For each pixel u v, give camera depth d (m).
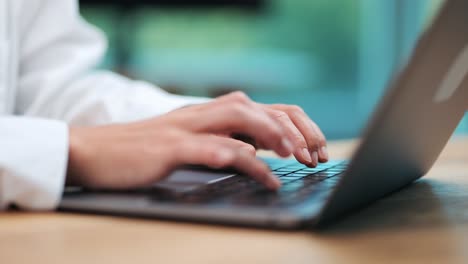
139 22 2.68
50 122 0.48
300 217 0.33
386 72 4.21
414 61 0.29
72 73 0.92
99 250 0.31
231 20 3.92
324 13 4.28
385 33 4.21
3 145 0.44
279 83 3.40
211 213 0.36
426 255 0.28
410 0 4.06
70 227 0.37
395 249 0.29
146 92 0.90
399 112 0.31
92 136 0.48
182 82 2.88
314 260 0.27
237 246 0.31
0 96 0.78
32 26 0.94
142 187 0.46
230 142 0.55
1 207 0.43
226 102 0.50
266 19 4.02
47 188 0.42
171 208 0.37
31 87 0.90
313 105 4.24
